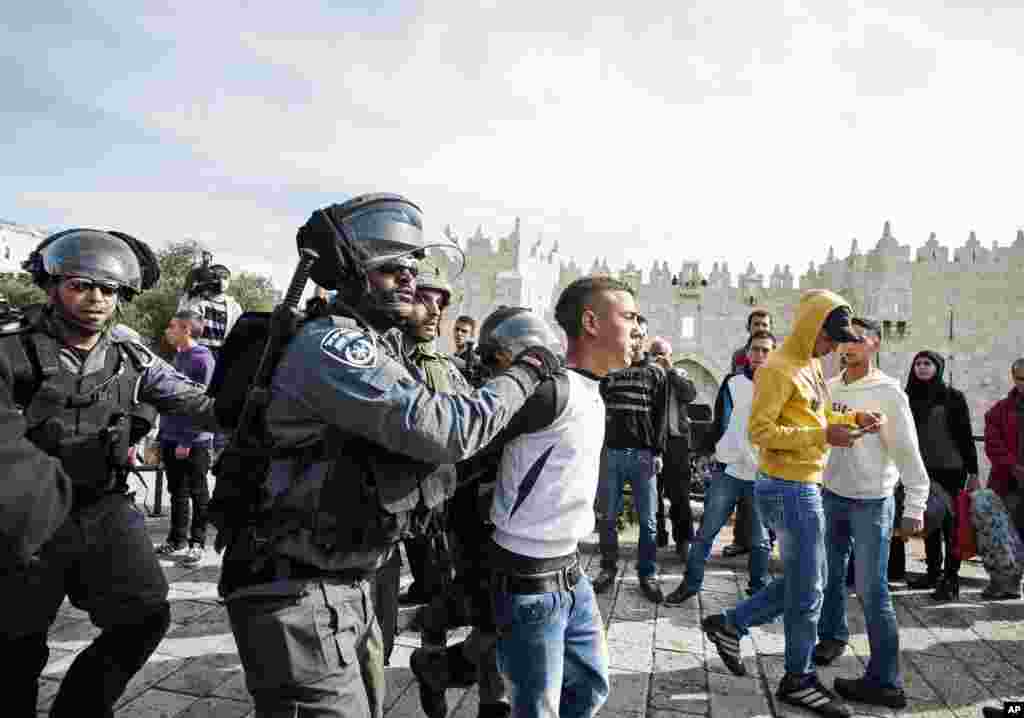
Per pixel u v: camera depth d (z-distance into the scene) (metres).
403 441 1.88
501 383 2.14
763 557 5.90
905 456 4.30
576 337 2.69
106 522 2.82
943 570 6.73
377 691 2.54
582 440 2.47
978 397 41.72
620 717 3.82
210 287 6.76
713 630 4.32
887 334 43.28
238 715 3.58
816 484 4.00
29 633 2.68
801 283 45.47
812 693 3.97
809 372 4.14
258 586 2.00
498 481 2.54
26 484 2.29
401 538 2.15
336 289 2.28
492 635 2.86
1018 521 6.77
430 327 3.49
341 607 2.04
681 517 7.56
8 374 2.62
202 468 6.39
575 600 2.56
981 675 4.62
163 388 3.21
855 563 4.31
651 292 45.12
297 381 1.96
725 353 43.91
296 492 1.97
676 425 7.52
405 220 2.27
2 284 33.41
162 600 2.92
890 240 43.47
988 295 42.16
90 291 2.79
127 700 3.71
